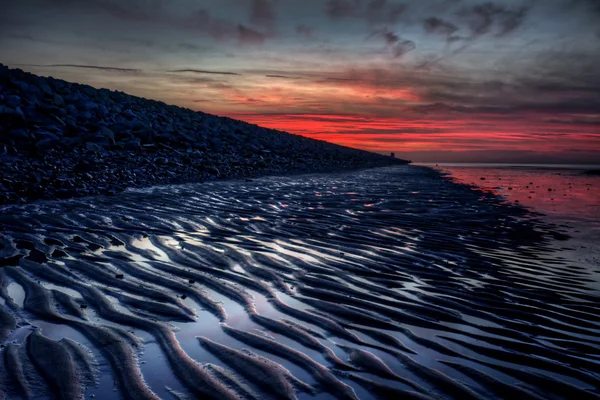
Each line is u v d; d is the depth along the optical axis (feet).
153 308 11.51
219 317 11.07
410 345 9.82
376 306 12.19
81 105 67.41
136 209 26.66
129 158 50.90
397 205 33.55
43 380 7.85
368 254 18.06
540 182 65.82
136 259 16.10
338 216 27.53
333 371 8.53
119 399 7.36
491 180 69.56
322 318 11.18
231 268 15.43
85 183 34.47
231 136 94.53
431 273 15.61
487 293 13.52
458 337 10.32
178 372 8.28
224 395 7.56
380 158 182.19
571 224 26.23
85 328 10.11
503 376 8.57
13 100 53.83
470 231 23.68
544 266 16.74
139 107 87.35
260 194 37.32
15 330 9.89
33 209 24.91
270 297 12.66
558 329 10.93
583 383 8.42
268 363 8.72
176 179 44.37
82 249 17.26
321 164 92.22
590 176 87.15
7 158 38.52
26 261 15.28
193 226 22.54
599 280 15.03
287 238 20.65
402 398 7.70
